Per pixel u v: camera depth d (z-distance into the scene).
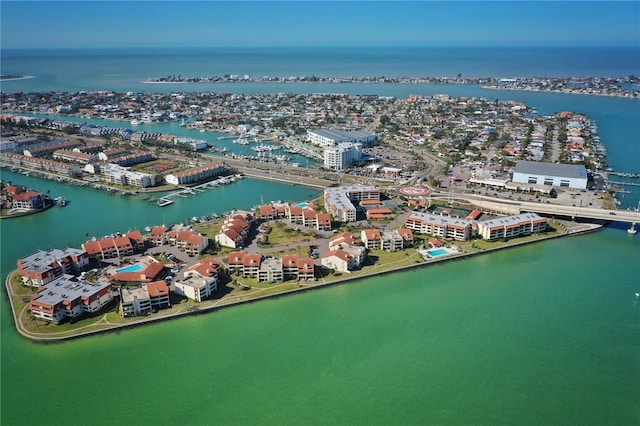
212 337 186.88
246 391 159.88
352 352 178.75
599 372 169.88
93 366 171.12
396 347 181.75
